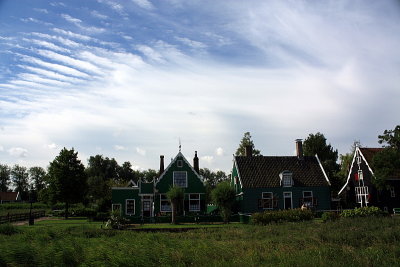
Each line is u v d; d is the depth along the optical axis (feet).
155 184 153.89
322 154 255.70
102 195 278.67
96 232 95.86
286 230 88.48
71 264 56.95
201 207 154.61
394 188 163.84
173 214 130.93
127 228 110.32
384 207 163.02
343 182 213.87
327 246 61.67
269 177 159.02
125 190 152.56
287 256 53.16
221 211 132.57
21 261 56.90
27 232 88.22
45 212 211.61
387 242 65.98
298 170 163.63
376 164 151.12
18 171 485.56
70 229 99.76
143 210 152.25
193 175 156.56
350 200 181.78
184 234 95.25
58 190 173.78
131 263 53.62
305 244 66.90
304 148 258.98
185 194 153.99
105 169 395.55
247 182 155.53
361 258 50.03
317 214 143.64
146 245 67.05
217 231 99.66
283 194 155.94
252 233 89.51
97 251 59.11
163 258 55.72
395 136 148.87
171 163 156.35
